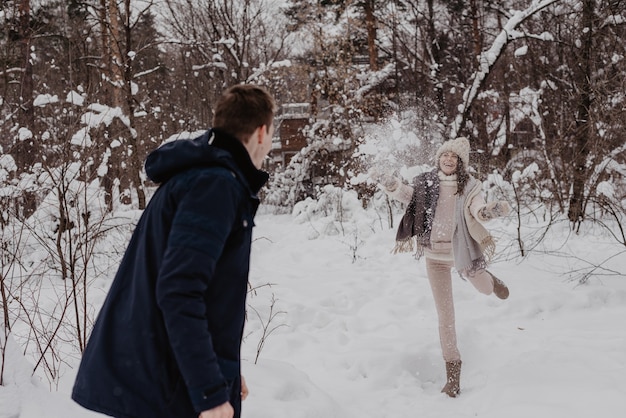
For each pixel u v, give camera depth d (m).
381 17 20.59
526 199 10.52
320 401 3.24
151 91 24.89
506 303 5.72
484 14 21.45
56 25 13.28
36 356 3.79
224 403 1.53
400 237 4.25
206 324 1.53
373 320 5.73
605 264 6.98
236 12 19.14
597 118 8.82
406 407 3.76
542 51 14.28
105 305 1.74
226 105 1.82
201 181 1.65
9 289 4.26
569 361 4.04
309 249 9.41
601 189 7.84
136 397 1.62
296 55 22.05
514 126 14.08
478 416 3.49
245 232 1.73
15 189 6.45
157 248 1.67
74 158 6.90
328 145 18.16
